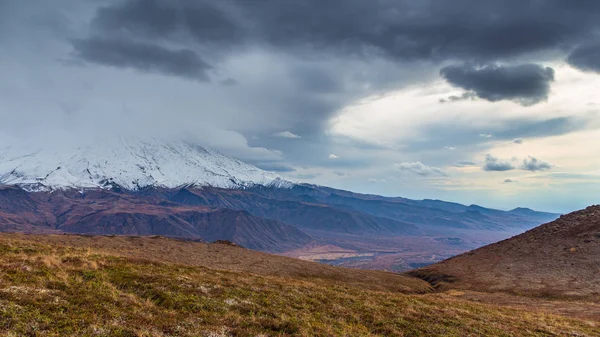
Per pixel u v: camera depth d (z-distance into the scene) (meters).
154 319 18.73
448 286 70.25
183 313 20.84
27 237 55.91
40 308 17.27
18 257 26.16
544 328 29.78
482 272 73.81
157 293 23.69
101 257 32.69
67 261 28.09
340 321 24.83
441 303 37.47
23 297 17.95
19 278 21.23
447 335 24.75
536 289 58.88
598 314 41.72
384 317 27.41
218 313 21.86
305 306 27.00
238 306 23.88
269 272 57.22
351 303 30.42
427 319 28.41
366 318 26.67
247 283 32.06
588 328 31.97
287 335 20.08
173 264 36.50
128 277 26.30
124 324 17.27
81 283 22.72
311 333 20.91
